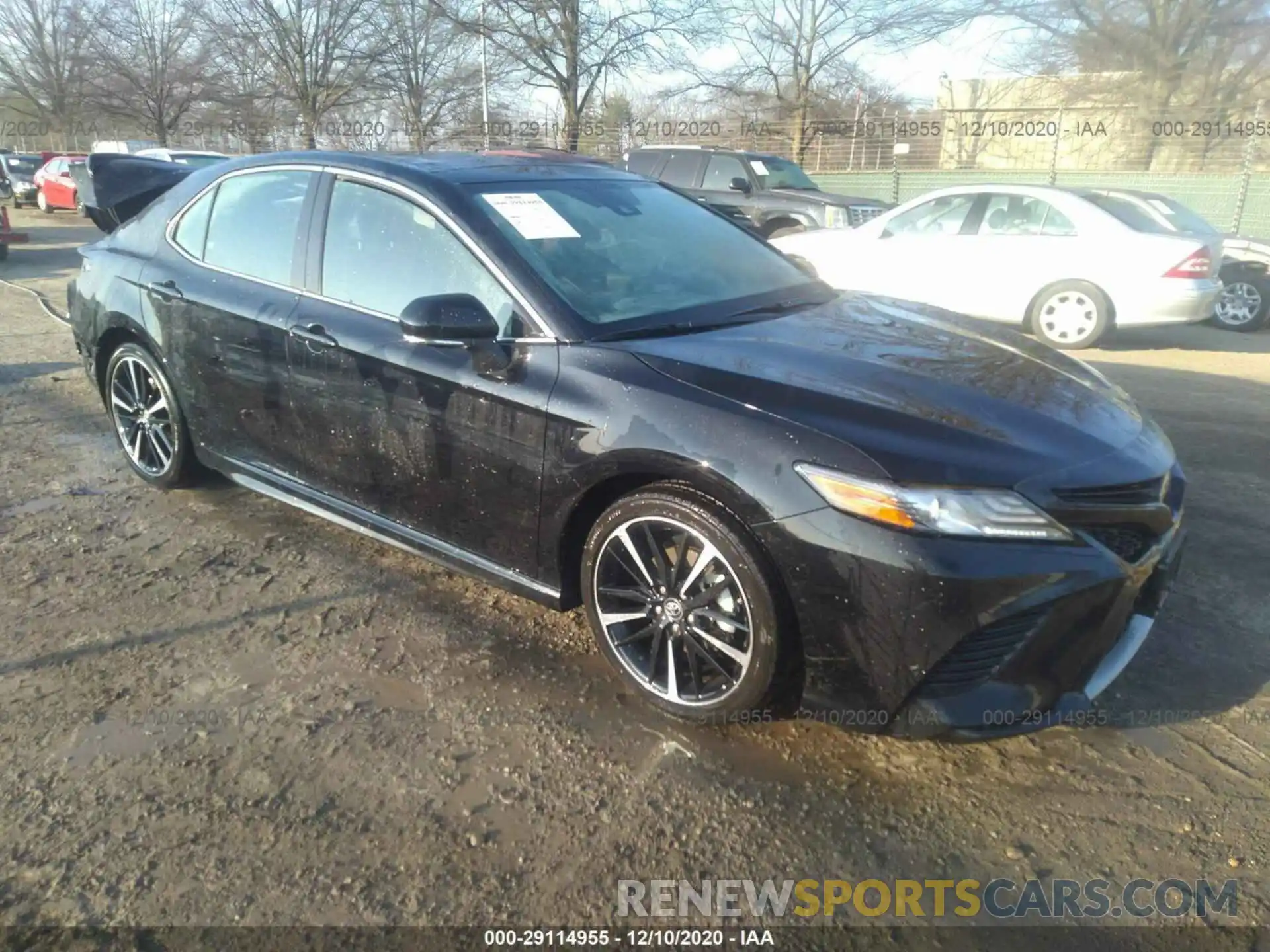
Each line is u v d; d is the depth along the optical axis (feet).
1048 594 8.00
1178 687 10.02
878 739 9.18
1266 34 75.36
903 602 7.90
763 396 8.90
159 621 11.29
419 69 85.61
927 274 30.55
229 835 7.93
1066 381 10.23
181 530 13.89
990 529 7.93
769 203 42.06
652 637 9.55
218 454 13.78
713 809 8.28
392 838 7.91
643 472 9.12
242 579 12.36
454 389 10.36
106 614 11.46
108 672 10.25
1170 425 19.54
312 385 11.84
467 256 10.77
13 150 133.39
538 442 9.77
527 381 9.87
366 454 11.50
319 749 9.02
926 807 8.31
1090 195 29.19
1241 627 11.17
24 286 37.06
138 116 105.60
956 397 9.16
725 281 11.96
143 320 14.20
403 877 7.52
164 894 7.34
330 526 14.06
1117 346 30.55
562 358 9.79
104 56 101.71
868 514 7.98
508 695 9.88
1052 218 29.01
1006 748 9.09
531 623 11.34
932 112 77.71
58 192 78.95
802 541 8.16
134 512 14.53
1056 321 29.14
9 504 14.76
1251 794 8.45
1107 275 28.14
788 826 8.09
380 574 12.53
